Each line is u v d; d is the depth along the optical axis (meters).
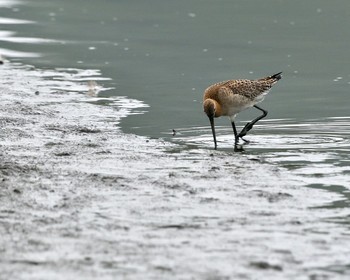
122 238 10.43
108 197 12.16
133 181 13.03
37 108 18.91
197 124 18.14
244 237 10.56
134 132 17.16
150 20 30.69
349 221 11.31
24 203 11.75
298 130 17.61
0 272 9.19
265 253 10.02
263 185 12.98
